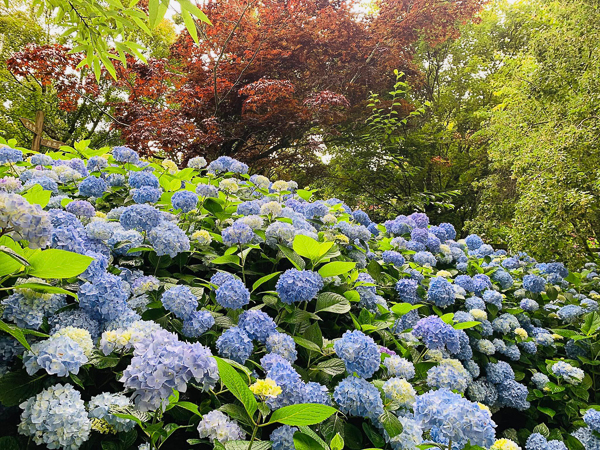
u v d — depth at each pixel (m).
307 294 1.75
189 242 1.96
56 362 1.03
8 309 1.12
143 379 0.93
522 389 2.71
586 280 4.52
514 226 4.46
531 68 5.15
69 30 2.79
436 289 2.66
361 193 10.69
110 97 15.97
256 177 3.32
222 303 1.62
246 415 1.20
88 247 1.62
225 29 8.58
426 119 13.67
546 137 4.31
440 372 1.85
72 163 2.74
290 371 1.29
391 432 1.36
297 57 9.44
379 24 9.98
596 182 3.71
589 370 3.22
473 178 11.70
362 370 1.45
